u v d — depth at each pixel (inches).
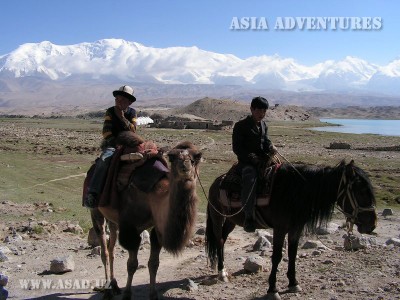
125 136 190.5
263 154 201.0
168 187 173.3
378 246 263.9
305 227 194.2
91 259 264.7
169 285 211.8
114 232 204.1
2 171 758.5
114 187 186.2
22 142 1385.3
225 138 1791.3
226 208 210.1
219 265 217.2
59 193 596.7
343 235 314.8
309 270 224.2
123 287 211.9
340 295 186.7
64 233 351.9
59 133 1903.3
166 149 188.2
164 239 170.9
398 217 440.1
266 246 285.6
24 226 359.9
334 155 1229.7
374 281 201.3
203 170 862.5
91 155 1085.1
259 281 212.2
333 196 186.7
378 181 754.8
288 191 189.2
